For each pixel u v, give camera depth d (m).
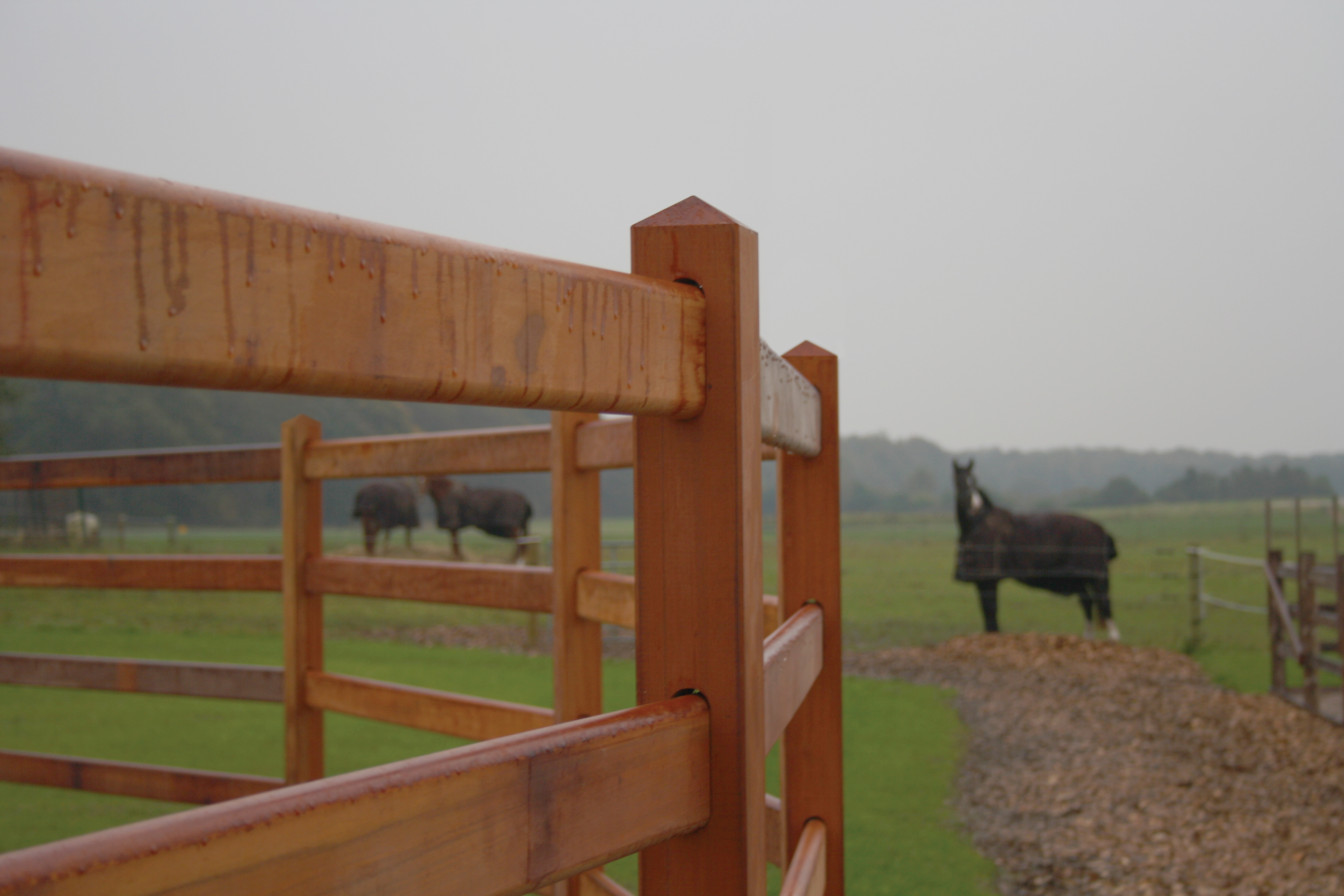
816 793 1.65
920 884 3.20
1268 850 3.54
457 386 0.51
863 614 13.30
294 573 2.70
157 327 0.37
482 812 0.54
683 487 0.76
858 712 6.36
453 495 19.27
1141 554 23.02
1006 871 3.34
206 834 0.40
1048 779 4.60
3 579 3.12
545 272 0.58
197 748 4.68
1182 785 4.48
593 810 0.62
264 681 2.79
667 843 0.77
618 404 0.64
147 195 0.37
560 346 0.59
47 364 0.34
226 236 0.40
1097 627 11.38
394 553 22.09
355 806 0.47
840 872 1.62
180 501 72.25
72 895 0.35
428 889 0.50
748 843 0.75
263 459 2.79
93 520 26.44
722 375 0.75
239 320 0.40
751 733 0.77
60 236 0.34
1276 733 5.51
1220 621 11.51
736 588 0.75
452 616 13.20
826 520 1.64
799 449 1.32
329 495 67.31
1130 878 3.29
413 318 0.48
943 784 4.50
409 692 2.40
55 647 9.03
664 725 0.69
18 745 4.75
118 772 2.87
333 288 0.44
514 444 2.22
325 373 0.44
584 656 2.07
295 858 0.44
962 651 9.25
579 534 2.06
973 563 10.57
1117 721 6.02
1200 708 6.35
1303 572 6.12
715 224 0.75
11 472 3.26
